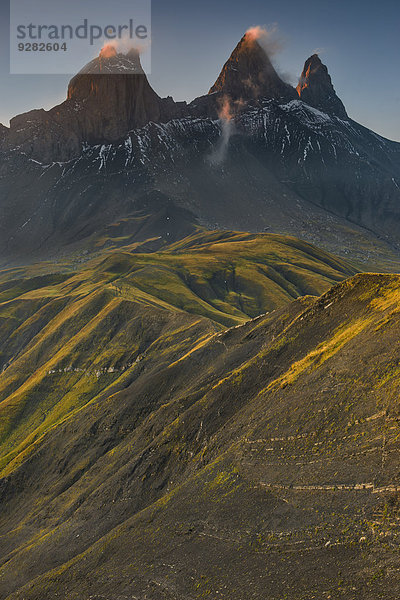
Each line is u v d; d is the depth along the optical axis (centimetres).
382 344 6694
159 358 17788
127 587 6219
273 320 11881
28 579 8862
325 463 5703
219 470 7238
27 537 10581
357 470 5247
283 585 4731
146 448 9875
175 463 9144
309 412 6662
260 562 5219
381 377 6112
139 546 6912
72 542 9062
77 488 11300
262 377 9388
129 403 13150
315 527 5091
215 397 9638
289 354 9475
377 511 4666
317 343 9162
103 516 9231
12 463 14400
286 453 6406
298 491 5678
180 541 6400
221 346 12950
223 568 5478
